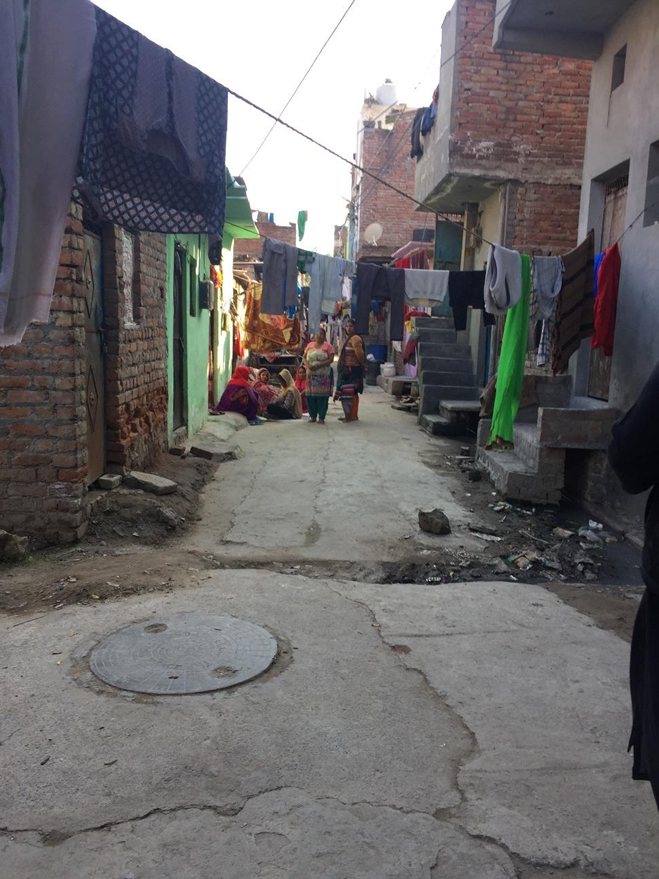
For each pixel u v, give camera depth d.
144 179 3.64
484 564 5.60
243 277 17.28
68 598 4.27
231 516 6.52
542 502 7.26
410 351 15.54
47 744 2.77
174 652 3.58
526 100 10.73
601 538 6.36
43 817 2.37
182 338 9.18
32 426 5.15
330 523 6.37
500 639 4.01
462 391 12.39
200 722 2.96
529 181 10.89
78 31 3.01
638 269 6.76
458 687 3.41
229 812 2.42
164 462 7.71
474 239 12.82
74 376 5.12
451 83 10.69
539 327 8.09
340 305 12.86
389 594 4.69
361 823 2.39
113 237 5.96
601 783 2.68
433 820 2.43
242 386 12.42
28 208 2.98
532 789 2.62
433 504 7.13
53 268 3.11
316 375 12.30
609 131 7.56
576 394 8.45
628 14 7.17
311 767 2.69
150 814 2.40
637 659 1.90
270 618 4.11
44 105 2.98
